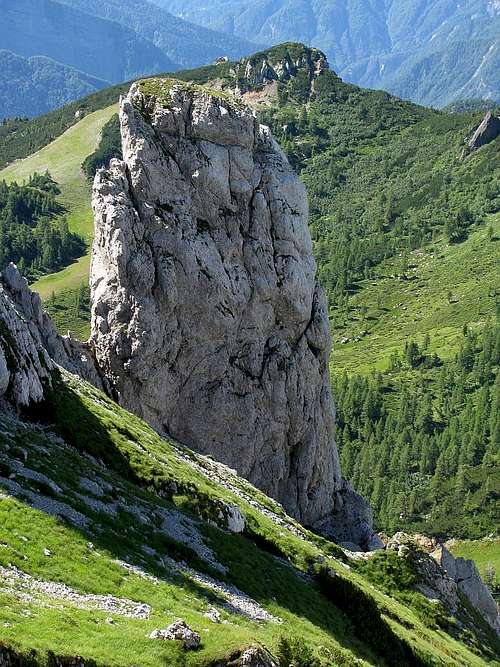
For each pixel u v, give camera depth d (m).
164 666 36.31
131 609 41.59
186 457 82.06
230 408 95.19
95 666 33.78
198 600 48.09
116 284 90.75
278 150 105.44
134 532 52.22
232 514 68.25
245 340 97.50
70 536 45.59
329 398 106.50
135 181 94.50
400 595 86.06
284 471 99.69
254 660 39.09
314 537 84.25
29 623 34.75
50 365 74.44
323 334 104.00
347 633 62.03
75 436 64.62
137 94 99.62
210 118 98.50
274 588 59.78
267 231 100.56
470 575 111.62
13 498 46.50
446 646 76.94
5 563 39.88
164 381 91.69
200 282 93.88
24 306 83.69
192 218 95.81
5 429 56.78
